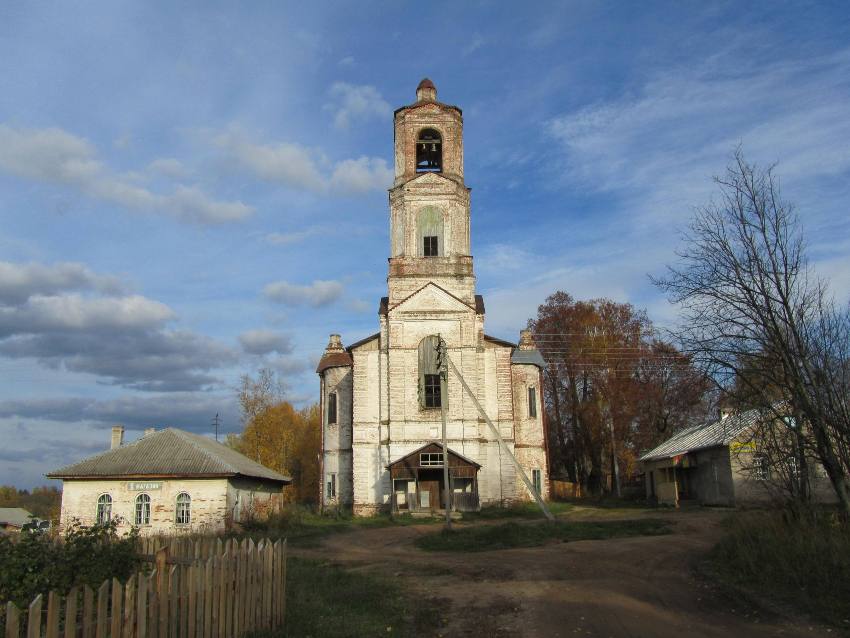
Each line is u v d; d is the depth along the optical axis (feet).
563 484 200.75
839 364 58.39
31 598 30.07
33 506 279.90
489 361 148.87
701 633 40.68
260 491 141.38
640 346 195.00
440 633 42.98
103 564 33.81
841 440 57.82
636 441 195.93
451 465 137.39
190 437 134.72
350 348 149.69
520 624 44.32
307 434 262.88
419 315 147.43
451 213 152.87
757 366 62.23
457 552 82.48
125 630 27.14
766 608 44.75
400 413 143.54
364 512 141.18
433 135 159.53
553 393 214.90
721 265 63.82
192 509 118.93
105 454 126.31
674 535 83.25
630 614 45.44
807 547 51.01
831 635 38.60
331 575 61.11
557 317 213.46
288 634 38.63
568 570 62.28
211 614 33.50
